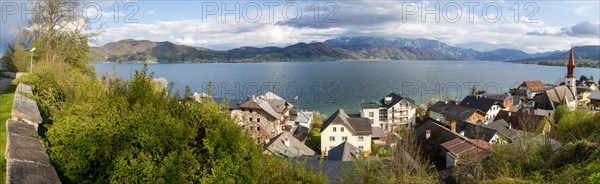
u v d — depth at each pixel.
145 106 12.12
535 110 83.94
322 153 47.53
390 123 76.25
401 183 19.66
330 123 57.59
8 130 13.22
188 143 12.38
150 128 11.42
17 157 10.73
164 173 10.97
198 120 12.80
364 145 57.62
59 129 11.53
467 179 24.72
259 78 183.12
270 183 15.15
